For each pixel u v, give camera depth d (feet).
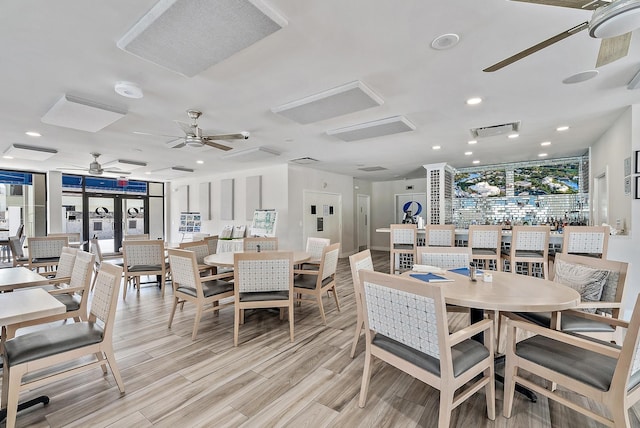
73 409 6.46
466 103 10.49
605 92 9.62
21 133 13.82
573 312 7.28
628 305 11.04
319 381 7.52
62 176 25.53
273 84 8.75
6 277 9.21
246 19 5.45
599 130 14.02
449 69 7.99
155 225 31.78
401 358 5.83
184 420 6.12
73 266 10.25
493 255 14.06
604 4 4.42
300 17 5.78
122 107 10.48
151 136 14.26
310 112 10.52
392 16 5.81
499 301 5.93
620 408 4.54
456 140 15.58
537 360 5.57
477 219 24.14
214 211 27.86
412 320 5.40
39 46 6.70
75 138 14.70
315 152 18.35
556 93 9.68
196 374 7.84
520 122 12.67
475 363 5.63
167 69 7.72
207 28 5.68
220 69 7.84
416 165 23.41
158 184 32.07
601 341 6.19
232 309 13.38
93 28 6.05
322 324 11.41
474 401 6.74
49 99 9.80
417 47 6.91
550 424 5.96
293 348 9.36
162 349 9.30
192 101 10.02
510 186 22.89
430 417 6.19
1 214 23.32
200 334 10.51
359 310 8.64
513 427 5.87
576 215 20.48
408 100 10.16
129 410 6.43
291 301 9.96
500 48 6.98
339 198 28.45
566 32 4.93
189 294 10.48
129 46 6.24
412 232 16.30
